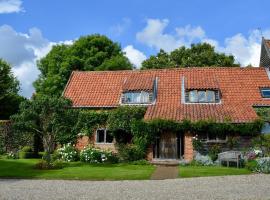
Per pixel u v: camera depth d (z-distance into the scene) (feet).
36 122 81.76
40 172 67.92
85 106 101.35
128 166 81.10
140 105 98.78
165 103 99.91
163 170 72.54
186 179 59.82
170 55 184.75
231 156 79.10
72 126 84.89
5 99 148.36
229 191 48.03
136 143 90.58
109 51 178.60
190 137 89.10
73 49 171.12
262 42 121.60
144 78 108.68
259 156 80.59
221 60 173.68
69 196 44.93
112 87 108.88
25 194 46.19
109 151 91.81
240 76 109.19
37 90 177.47
